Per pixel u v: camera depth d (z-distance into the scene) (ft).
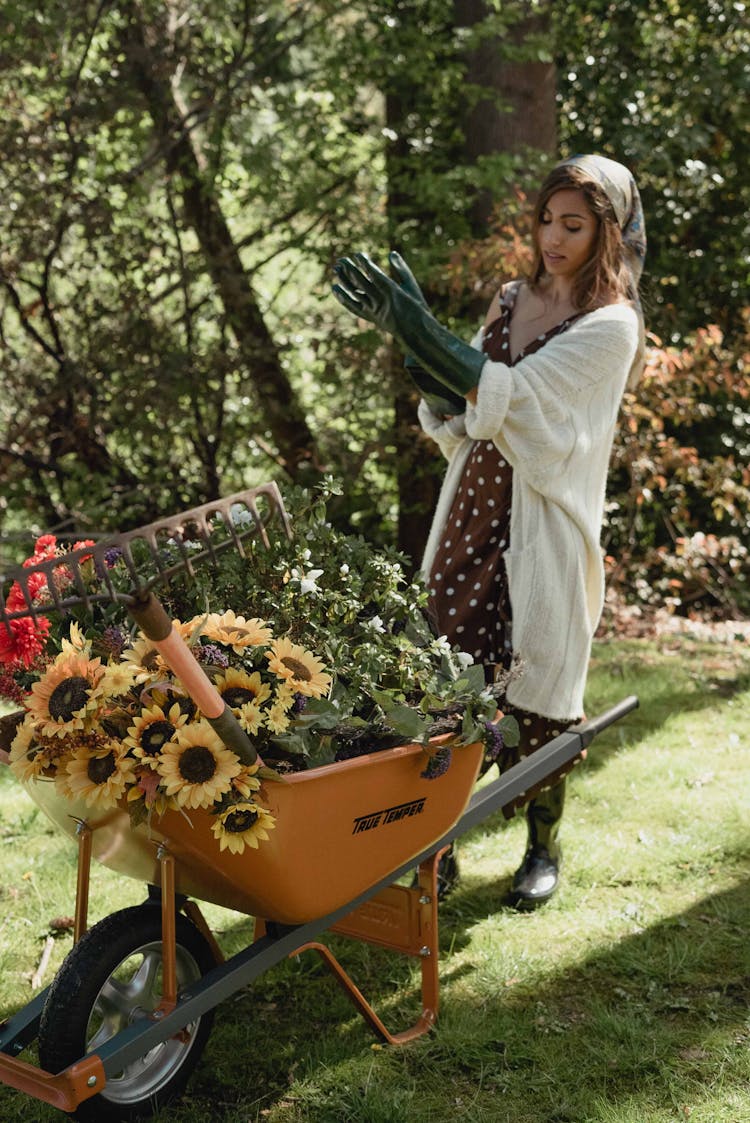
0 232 26.20
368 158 30.68
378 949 10.37
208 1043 8.92
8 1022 7.61
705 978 9.71
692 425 33.22
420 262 28.09
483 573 10.59
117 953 7.39
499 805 9.46
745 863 11.91
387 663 8.47
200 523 6.93
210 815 6.99
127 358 27.50
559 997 9.48
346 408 29.91
